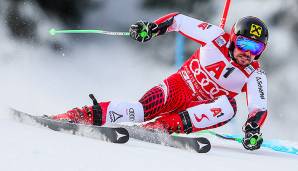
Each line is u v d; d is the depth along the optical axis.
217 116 15.77
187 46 47.12
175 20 16.97
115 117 15.66
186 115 15.62
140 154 11.01
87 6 48.81
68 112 15.37
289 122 45.34
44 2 46.41
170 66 48.16
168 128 15.55
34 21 45.66
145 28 16.39
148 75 47.59
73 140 12.16
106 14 49.66
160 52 48.41
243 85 16.44
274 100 46.16
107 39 48.81
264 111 15.64
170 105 16.80
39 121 15.32
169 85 16.92
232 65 16.25
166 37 48.28
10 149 10.10
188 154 12.05
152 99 16.41
